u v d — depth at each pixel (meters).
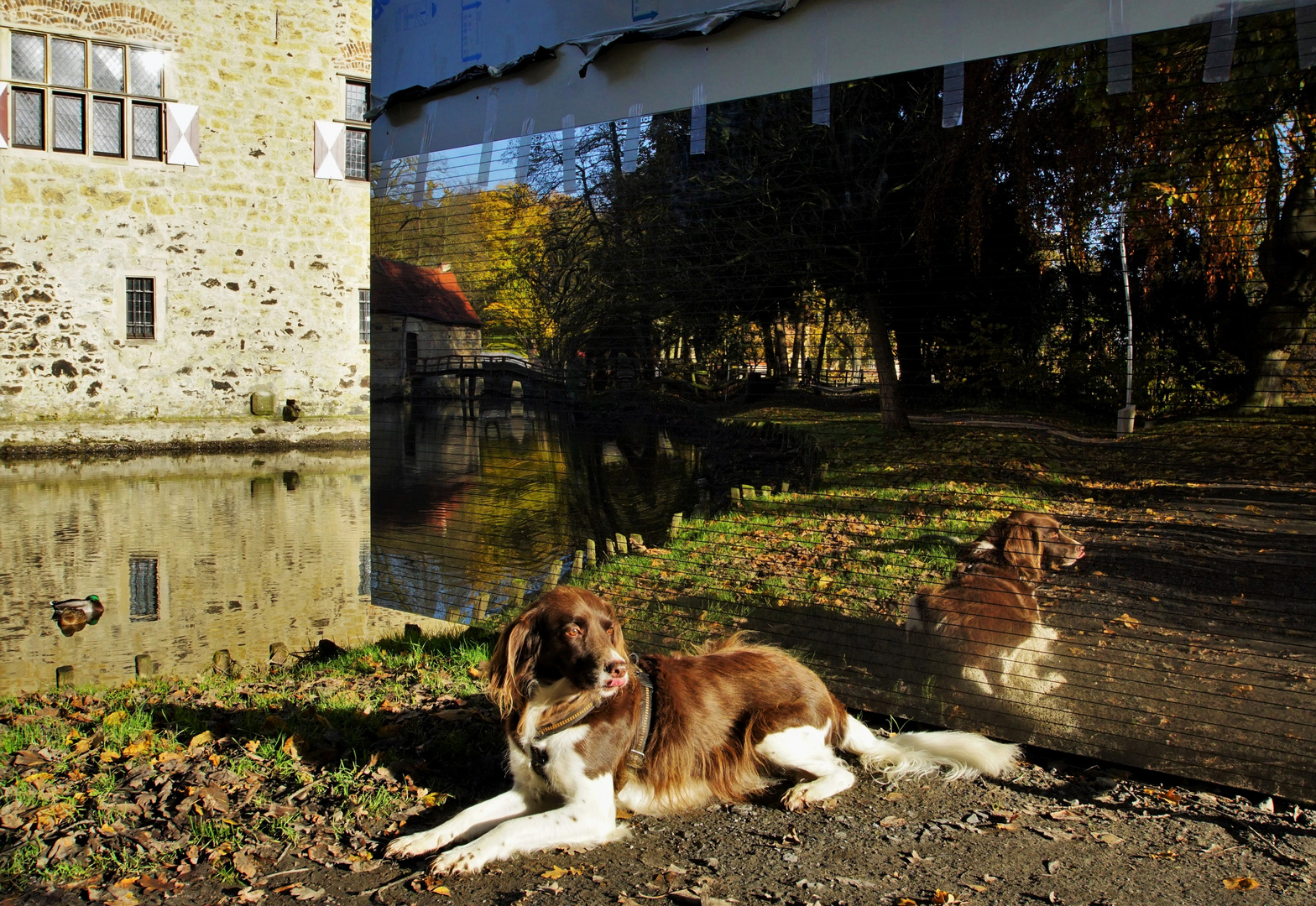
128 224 18.33
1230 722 3.86
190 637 6.81
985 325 5.61
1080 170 4.91
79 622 7.17
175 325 18.89
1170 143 4.57
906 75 5.32
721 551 6.41
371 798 3.53
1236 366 5.32
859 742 3.88
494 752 3.95
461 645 5.73
